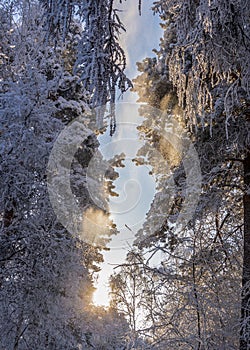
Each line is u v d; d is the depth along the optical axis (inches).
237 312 238.2
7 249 295.3
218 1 197.6
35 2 331.6
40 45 354.6
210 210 295.9
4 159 286.7
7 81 320.5
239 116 272.5
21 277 290.7
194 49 217.9
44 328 297.4
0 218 317.4
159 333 243.0
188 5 220.8
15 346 281.6
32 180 302.2
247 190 277.0
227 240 297.1
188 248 256.4
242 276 258.1
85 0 162.1
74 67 162.1
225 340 232.4
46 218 316.5
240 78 227.8
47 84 315.6
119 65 165.5
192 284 227.1
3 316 281.7
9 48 359.6
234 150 291.7
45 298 294.7
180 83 239.5
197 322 232.8
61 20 168.1
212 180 304.2
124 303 274.7
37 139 297.4
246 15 206.2
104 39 162.9
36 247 296.5
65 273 309.6
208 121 279.3
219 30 211.3
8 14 354.0
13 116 288.5
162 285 238.8
